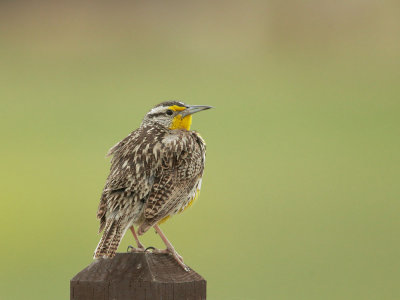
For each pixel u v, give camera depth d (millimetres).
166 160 5938
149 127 6348
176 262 4758
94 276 4621
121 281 4605
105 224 5707
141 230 5617
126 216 5738
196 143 6238
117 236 5629
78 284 4613
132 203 5777
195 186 6184
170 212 5914
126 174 5809
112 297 4602
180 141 6070
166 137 6102
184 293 4633
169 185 5895
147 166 5871
